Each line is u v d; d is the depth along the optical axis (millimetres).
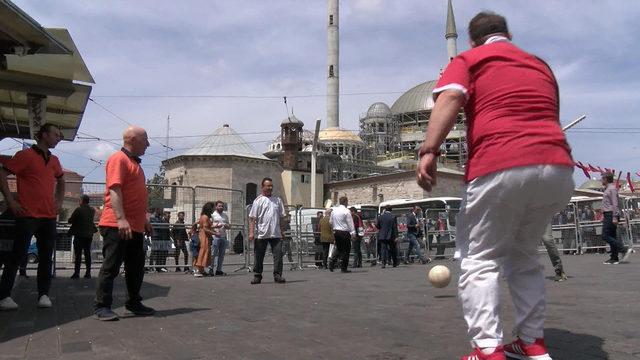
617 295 6914
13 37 6094
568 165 2986
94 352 4098
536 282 3402
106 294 5688
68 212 14055
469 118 3178
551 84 3180
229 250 16672
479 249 3156
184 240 14727
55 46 6379
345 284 9977
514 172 2906
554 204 3092
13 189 10523
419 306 6430
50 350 4188
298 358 3818
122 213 5641
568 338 4238
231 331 4910
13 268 6410
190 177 55469
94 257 14906
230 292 8570
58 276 13062
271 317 5738
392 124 91688
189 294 8258
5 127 10438
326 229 16453
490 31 3385
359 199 62406
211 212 13188
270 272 14688
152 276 13023
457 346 4066
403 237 19281
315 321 5422
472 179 3074
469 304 3102
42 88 7699
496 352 3008
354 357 3816
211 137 58688
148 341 4492
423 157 3045
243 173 56031
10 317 5844
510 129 2971
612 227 13281
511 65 3105
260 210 10516
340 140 78500
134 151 5969
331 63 83250
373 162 80000
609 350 3809
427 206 31188
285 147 66250
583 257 17234
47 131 6457
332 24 83750
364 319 5492
